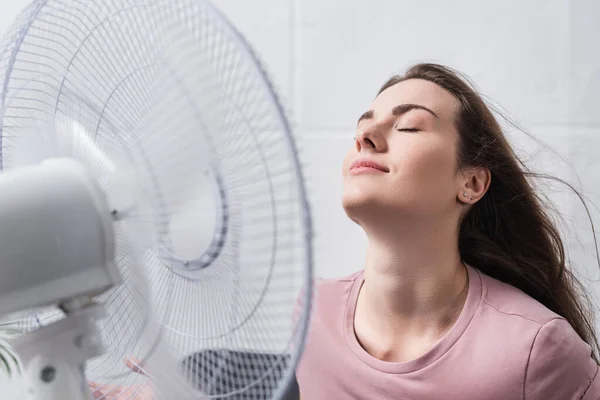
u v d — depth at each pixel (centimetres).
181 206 59
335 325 96
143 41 60
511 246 99
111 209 62
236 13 141
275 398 55
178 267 62
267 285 58
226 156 57
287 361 55
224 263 60
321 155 139
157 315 64
